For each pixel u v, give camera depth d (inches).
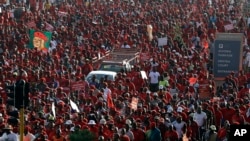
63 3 5787.4
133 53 3836.1
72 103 2632.9
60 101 2632.9
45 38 3732.8
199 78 3189.0
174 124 2338.8
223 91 2908.5
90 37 4291.3
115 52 3863.2
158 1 6373.0
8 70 3230.8
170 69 3351.4
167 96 2770.7
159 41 4153.5
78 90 2915.8
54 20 4864.7
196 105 2559.1
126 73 3292.3
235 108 2474.2
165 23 4926.2
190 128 2358.5
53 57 3575.3
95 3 5930.1
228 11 5777.6
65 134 2279.8
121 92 2876.5
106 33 4394.7
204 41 4256.9
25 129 2240.4
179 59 3644.2
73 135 2020.2
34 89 2854.3
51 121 2301.9
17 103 1846.7
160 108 2568.9
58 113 2556.6
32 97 2630.4
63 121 2367.1
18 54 3597.4
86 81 3070.9
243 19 5162.4
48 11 5295.3
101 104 2576.3
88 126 2278.5
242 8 5807.1
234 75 3238.2
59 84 3046.3
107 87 2878.9
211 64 3659.0
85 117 2437.3
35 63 3432.6
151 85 3243.1
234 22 5157.5
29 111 2498.8
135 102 2588.6
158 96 2746.1
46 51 3725.4
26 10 5152.6
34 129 2295.8
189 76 3159.5
